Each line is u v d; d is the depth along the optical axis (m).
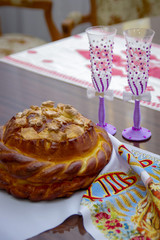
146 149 0.99
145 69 0.98
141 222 0.76
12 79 1.36
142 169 0.84
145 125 1.09
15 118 0.87
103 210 0.78
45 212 0.79
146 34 1.00
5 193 0.83
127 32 0.98
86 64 1.47
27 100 1.22
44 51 1.59
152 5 2.26
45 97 1.24
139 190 0.83
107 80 1.02
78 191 0.83
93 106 1.19
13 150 0.82
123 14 2.28
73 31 3.39
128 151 0.89
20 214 0.79
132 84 1.00
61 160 0.81
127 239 0.73
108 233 0.74
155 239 0.73
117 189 0.83
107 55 0.99
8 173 0.82
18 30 3.53
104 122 1.07
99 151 0.85
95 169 0.83
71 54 1.56
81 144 0.83
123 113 1.15
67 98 1.24
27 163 0.79
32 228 0.76
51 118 0.86
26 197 0.81
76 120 0.86
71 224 0.77
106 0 2.22
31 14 3.42
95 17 2.21
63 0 3.27
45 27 3.44
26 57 1.53
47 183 0.80
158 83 1.32
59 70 1.42
